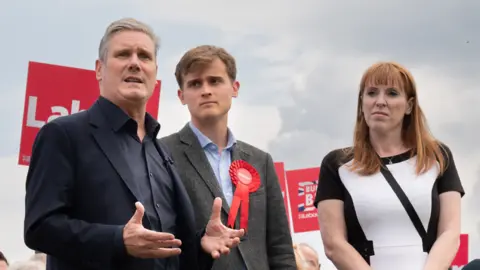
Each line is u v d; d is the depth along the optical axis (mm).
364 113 4043
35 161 3094
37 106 5750
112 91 3334
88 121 3223
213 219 3387
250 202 4000
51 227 2938
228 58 4199
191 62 4117
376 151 4027
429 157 3957
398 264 3736
